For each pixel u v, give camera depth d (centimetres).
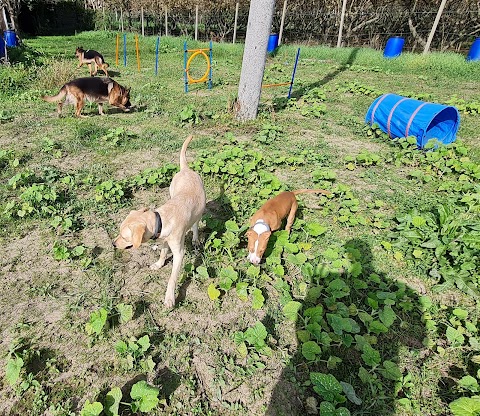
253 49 745
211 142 680
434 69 1430
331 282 342
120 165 581
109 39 2597
